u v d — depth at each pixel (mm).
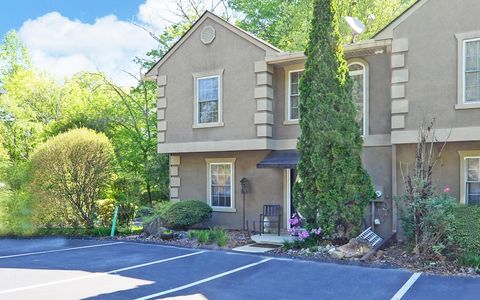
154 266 10664
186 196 17875
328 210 12258
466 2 12203
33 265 10930
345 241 12211
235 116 15992
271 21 28516
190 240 14258
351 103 12555
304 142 12797
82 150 17250
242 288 8586
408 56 12820
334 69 12500
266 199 16078
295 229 13188
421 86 12625
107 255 12281
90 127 27203
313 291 8320
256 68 15602
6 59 43062
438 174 12852
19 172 17969
